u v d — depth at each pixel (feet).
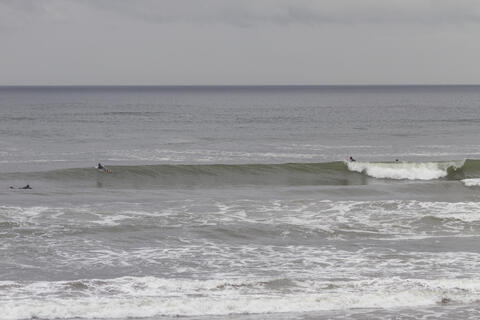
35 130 499.10
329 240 151.23
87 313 101.14
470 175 273.75
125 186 238.27
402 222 167.43
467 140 422.82
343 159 328.49
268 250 142.20
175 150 364.99
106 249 141.38
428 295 111.45
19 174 250.37
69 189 224.94
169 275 124.06
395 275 124.26
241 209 181.57
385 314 103.30
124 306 103.86
